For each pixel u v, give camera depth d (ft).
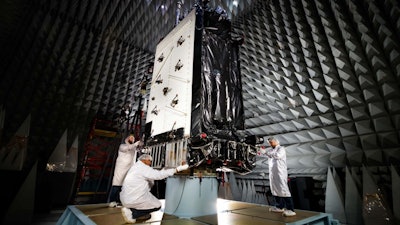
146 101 23.66
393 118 11.76
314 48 14.40
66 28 17.35
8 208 13.24
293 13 14.89
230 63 12.13
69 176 17.19
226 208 11.49
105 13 18.74
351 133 13.79
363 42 12.03
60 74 17.34
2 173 14.35
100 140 20.39
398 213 10.76
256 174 19.39
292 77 16.19
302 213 10.02
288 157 17.35
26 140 15.34
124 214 8.03
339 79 13.78
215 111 10.27
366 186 12.23
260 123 20.03
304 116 16.44
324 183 14.56
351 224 12.34
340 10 12.70
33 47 15.87
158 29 21.11
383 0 11.21
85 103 19.29
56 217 14.88
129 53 21.95
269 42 16.76
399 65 10.80
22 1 14.98
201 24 11.18
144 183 8.42
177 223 8.06
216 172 10.89
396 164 11.80
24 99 15.84
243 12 18.17
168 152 10.28
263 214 9.80
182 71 11.03
